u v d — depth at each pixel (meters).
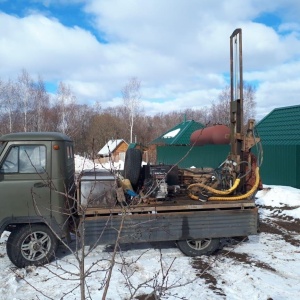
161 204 5.71
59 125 37.25
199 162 19.80
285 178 13.59
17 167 5.57
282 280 5.02
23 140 5.61
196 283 4.89
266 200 10.67
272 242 6.86
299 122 14.64
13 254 5.47
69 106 38.59
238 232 5.83
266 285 4.80
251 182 6.47
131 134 38.56
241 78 6.57
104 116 40.38
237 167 6.48
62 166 5.66
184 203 5.80
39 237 5.62
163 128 58.41
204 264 5.62
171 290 4.63
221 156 17.48
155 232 5.56
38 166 5.61
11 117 37.31
